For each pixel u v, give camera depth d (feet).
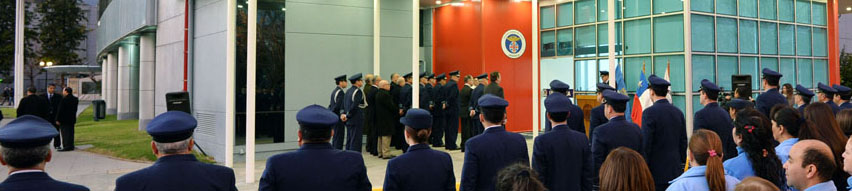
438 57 49.11
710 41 42.60
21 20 97.25
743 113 12.31
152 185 9.30
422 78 38.58
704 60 42.19
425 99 36.52
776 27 48.34
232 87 25.36
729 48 44.04
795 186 9.75
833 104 24.84
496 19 46.14
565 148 14.23
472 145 13.57
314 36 35.09
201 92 35.14
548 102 14.75
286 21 34.14
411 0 39.17
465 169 13.44
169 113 10.09
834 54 53.47
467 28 46.57
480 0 45.91
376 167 29.55
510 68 46.68
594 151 15.87
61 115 39.11
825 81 53.06
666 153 17.51
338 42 35.94
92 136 49.47
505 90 46.24
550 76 49.88
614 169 9.05
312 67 34.99
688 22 38.91
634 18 44.01
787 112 13.71
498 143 13.66
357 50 36.73
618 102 16.01
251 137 24.21
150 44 56.34
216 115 33.12
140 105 56.34
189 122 9.94
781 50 48.70
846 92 27.96
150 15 47.62
